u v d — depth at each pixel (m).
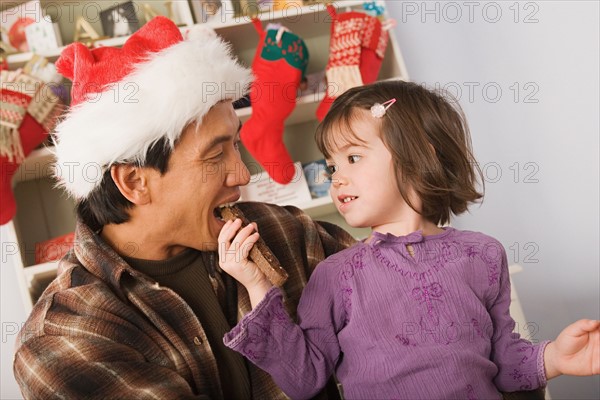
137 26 2.33
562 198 2.34
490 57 2.57
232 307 1.27
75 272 1.20
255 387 1.24
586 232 2.25
